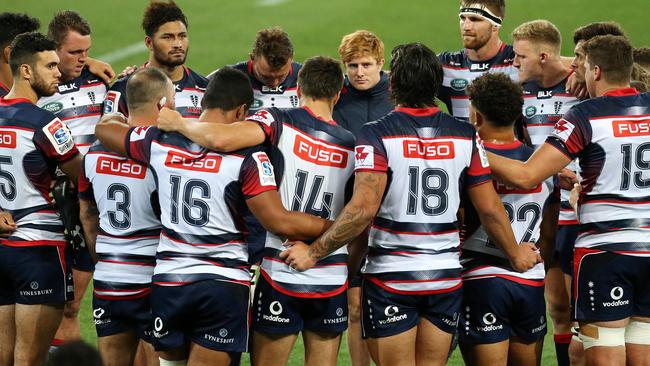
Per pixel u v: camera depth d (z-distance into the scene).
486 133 18.17
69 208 20.62
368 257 17.86
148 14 22.94
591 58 18.67
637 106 18.25
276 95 24.56
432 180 17.14
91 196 18.66
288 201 17.50
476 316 18.14
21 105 19.03
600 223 18.45
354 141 17.72
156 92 18.03
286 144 17.33
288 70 23.56
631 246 18.22
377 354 17.78
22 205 19.28
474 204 17.52
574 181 22.52
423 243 17.30
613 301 18.45
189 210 17.06
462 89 25.44
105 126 17.81
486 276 17.94
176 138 17.22
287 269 17.50
